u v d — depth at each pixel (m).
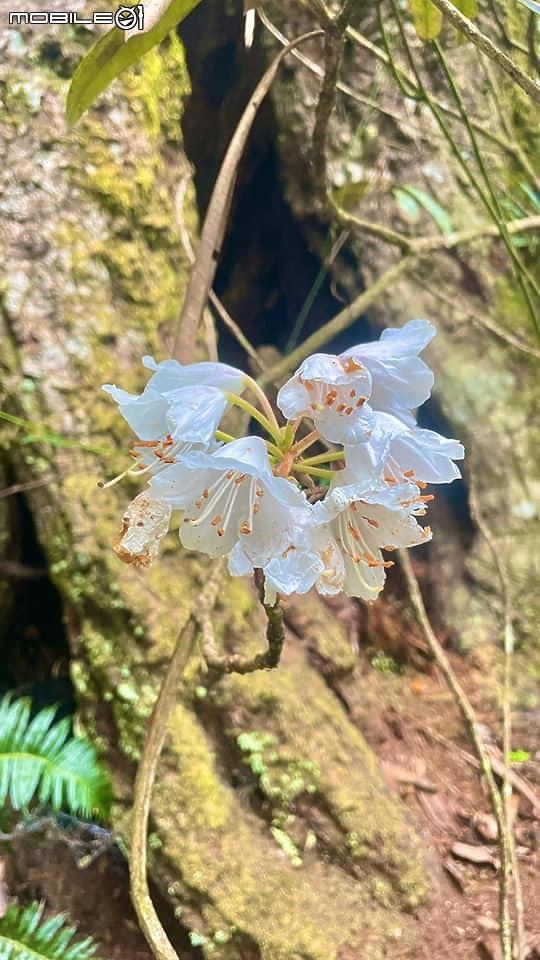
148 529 0.24
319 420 0.21
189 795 0.46
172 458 0.23
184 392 0.23
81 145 0.55
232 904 0.44
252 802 0.49
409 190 0.54
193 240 0.61
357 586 0.24
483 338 0.65
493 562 0.64
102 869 0.49
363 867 0.47
